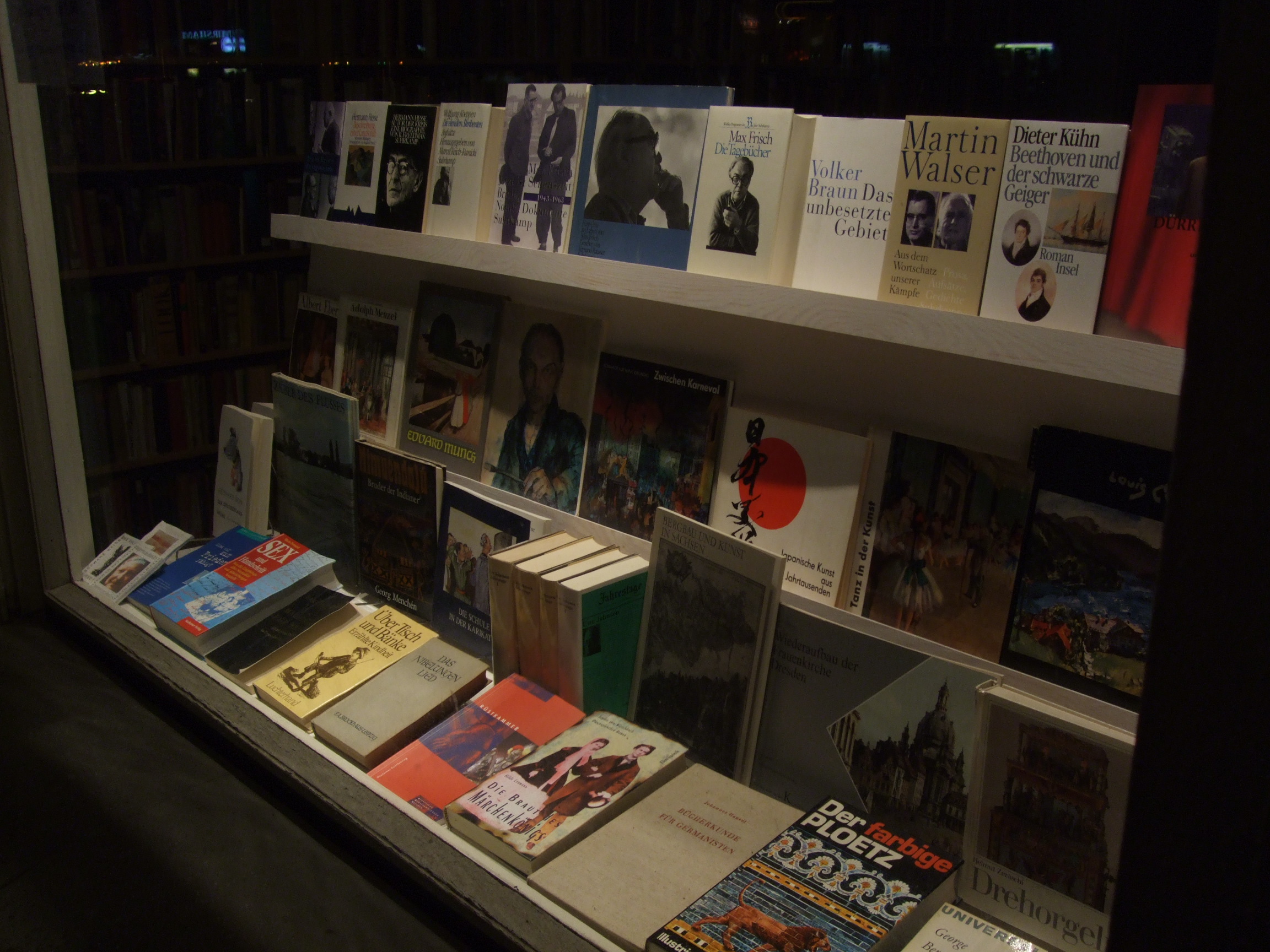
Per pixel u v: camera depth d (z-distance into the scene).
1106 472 1.26
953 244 1.31
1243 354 0.60
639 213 1.67
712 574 1.57
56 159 2.46
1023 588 1.33
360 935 1.55
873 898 1.27
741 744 1.55
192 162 3.20
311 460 2.30
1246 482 0.61
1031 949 1.21
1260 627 0.62
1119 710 1.24
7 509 2.43
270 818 1.83
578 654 1.65
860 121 1.40
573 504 1.91
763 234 1.49
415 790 1.62
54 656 2.35
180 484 3.34
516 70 2.75
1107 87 1.69
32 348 2.40
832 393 1.57
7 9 2.25
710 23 2.25
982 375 1.39
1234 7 0.58
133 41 2.96
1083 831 1.22
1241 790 0.64
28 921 1.62
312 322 2.51
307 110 3.32
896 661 1.41
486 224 1.97
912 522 1.45
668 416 1.74
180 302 3.25
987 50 1.83
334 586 2.20
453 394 2.15
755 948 1.20
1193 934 0.68
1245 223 0.59
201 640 2.06
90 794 1.88
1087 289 1.20
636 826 1.46
